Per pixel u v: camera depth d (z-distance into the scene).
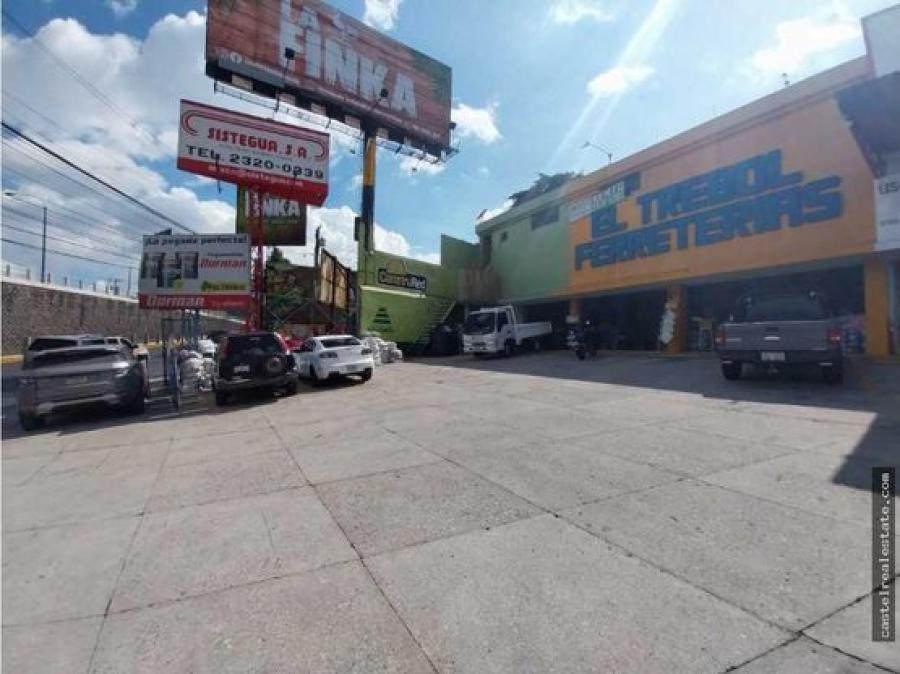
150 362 26.47
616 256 19.36
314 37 27.39
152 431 9.35
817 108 13.02
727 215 15.14
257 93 26.08
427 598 3.11
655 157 17.47
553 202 22.95
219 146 15.80
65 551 4.11
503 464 5.85
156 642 2.80
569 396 10.72
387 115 30.19
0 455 8.05
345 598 3.16
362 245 25.89
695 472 5.20
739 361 10.65
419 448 6.82
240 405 12.06
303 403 11.82
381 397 12.16
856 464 5.16
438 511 4.51
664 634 2.64
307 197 17.19
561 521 4.15
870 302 12.82
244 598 3.22
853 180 12.26
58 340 13.65
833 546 3.46
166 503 5.18
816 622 2.66
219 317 48.94
